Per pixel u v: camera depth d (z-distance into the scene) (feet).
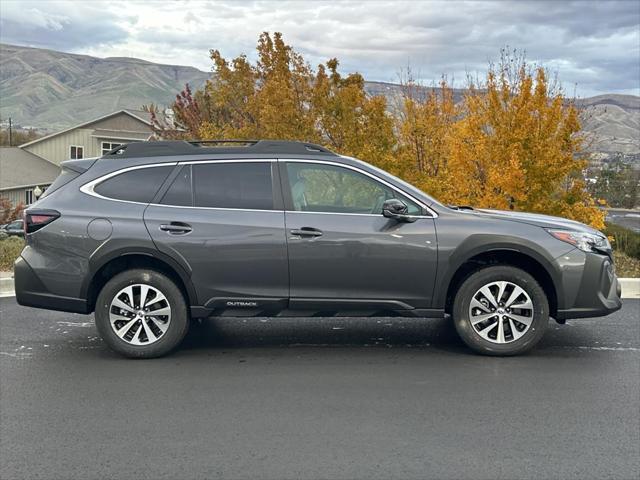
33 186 160.86
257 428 14.80
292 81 44.57
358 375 18.44
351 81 43.04
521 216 20.59
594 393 16.98
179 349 21.09
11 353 20.74
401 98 45.80
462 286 19.86
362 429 14.71
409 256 19.61
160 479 12.49
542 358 19.99
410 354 20.45
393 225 19.67
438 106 44.04
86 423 15.16
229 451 13.64
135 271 19.81
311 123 41.29
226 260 19.63
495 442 14.02
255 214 19.80
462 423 15.03
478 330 20.01
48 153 177.17
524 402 16.35
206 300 19.84
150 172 20.25
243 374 18.58
